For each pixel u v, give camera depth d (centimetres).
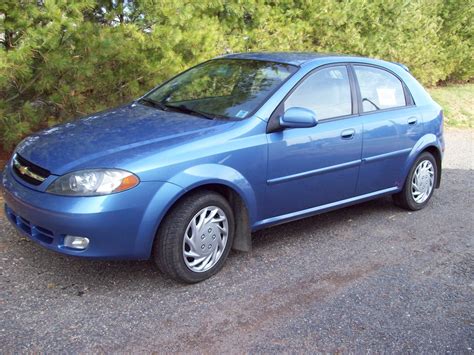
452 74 1692
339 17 1054
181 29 704
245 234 416
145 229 351
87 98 635
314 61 474
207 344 314
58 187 344
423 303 380
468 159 870
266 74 461
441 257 464
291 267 424
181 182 361
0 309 336
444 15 1531
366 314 359
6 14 538
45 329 318
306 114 409
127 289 373
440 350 324
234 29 891
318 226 522
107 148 366
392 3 1228
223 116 424
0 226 459
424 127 560
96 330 321
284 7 1001
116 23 648
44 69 559
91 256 342
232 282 393
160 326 329
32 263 401
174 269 372
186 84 489
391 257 457
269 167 415
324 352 314
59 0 538
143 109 455
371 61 532
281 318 347
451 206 612
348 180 488
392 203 609
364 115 497
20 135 554
